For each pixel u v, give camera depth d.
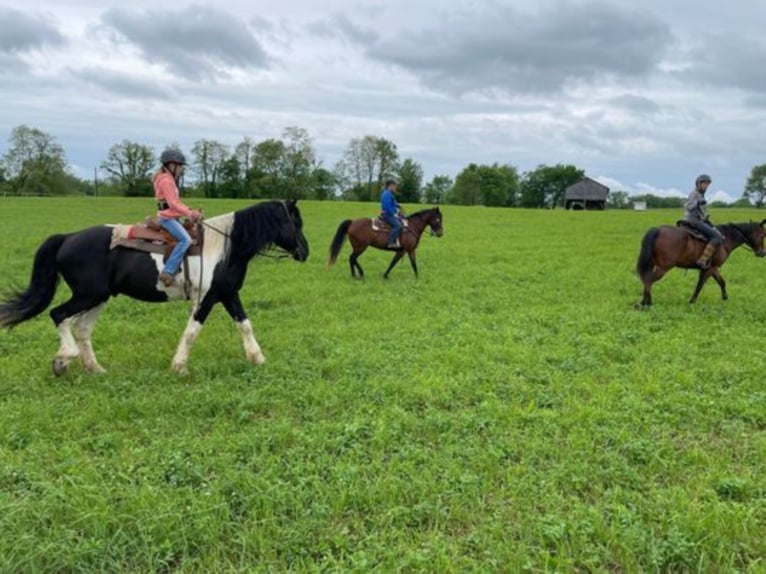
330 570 3.54
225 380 7.04
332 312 11.09
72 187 89.12
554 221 38.94
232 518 4.08
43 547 3.62
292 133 92.50
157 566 3.61
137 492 4.30
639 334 9.27
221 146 92.19
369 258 19.62
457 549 3.75
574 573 3.58
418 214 15.23
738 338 9.02
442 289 13.62
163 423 5.74
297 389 6.73
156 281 7.17
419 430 5.60
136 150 90.50
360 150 98.00
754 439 5.45
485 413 5.97
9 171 86.19
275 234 7.78
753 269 17.05
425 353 8.10
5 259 17.94
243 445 5.18
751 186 99.56
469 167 119.12
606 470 4.76
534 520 4.05
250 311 11.34
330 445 5.25
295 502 4.21
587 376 7.20
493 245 23.70
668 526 4.00
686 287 13.84
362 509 4.26
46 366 7.59
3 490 4.41
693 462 5.02
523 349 8.30
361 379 7.08
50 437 5.42
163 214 7.18
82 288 6.97
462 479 4.54
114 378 7.12
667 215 47.56
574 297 12.59
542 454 5.11
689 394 6.54
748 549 3.75
